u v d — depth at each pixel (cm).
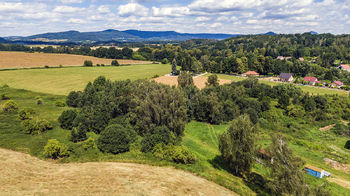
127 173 2423
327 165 3519
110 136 3027
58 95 6731
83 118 3809
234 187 2470
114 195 1936
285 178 2234
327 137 4678
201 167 2891
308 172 3206
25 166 2330
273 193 2297
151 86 4766
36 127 3375
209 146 4012
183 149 2984
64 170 2378
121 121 3953
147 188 2125
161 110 4103
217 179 2609
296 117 5644
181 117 4306
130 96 4700
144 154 3061
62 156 2745
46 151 2639
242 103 6106
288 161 2256
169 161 2930
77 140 3231
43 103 5478
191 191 2206
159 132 3444
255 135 2842
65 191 1923
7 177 2023
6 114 4166
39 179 2094
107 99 4469
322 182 2941
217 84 8400
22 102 5378
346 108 6119
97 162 2705
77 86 8162
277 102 6750
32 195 1805
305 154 3900
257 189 2547
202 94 6481
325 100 6303
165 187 2198
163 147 3138
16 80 8394
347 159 3709
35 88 7475
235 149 2833
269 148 2455
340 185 2895
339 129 5003
